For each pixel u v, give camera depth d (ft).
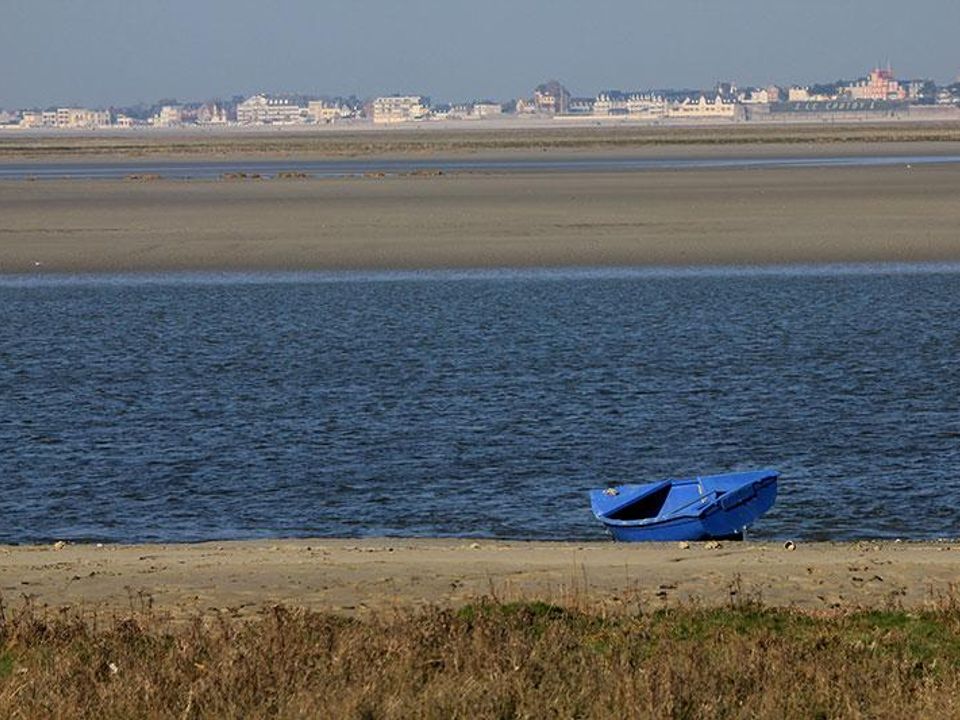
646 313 485.15
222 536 243.60
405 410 344.08
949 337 434.71
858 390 360.69
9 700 132.16
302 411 344.90
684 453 299.58
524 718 126.21
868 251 626.23
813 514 251.19
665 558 199.41
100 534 245.45
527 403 349.61
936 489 267.80
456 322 472.44
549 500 264.72
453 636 147.74
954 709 127.65
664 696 128.26
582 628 155.74
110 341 448.24
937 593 173.47
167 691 133.69
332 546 216.95
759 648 143.23
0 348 437.99
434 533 244.22
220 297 535.60
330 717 125.39
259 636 148.87
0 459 299.99
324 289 551.18
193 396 364.79
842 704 129.29
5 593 182.39
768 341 431.84
